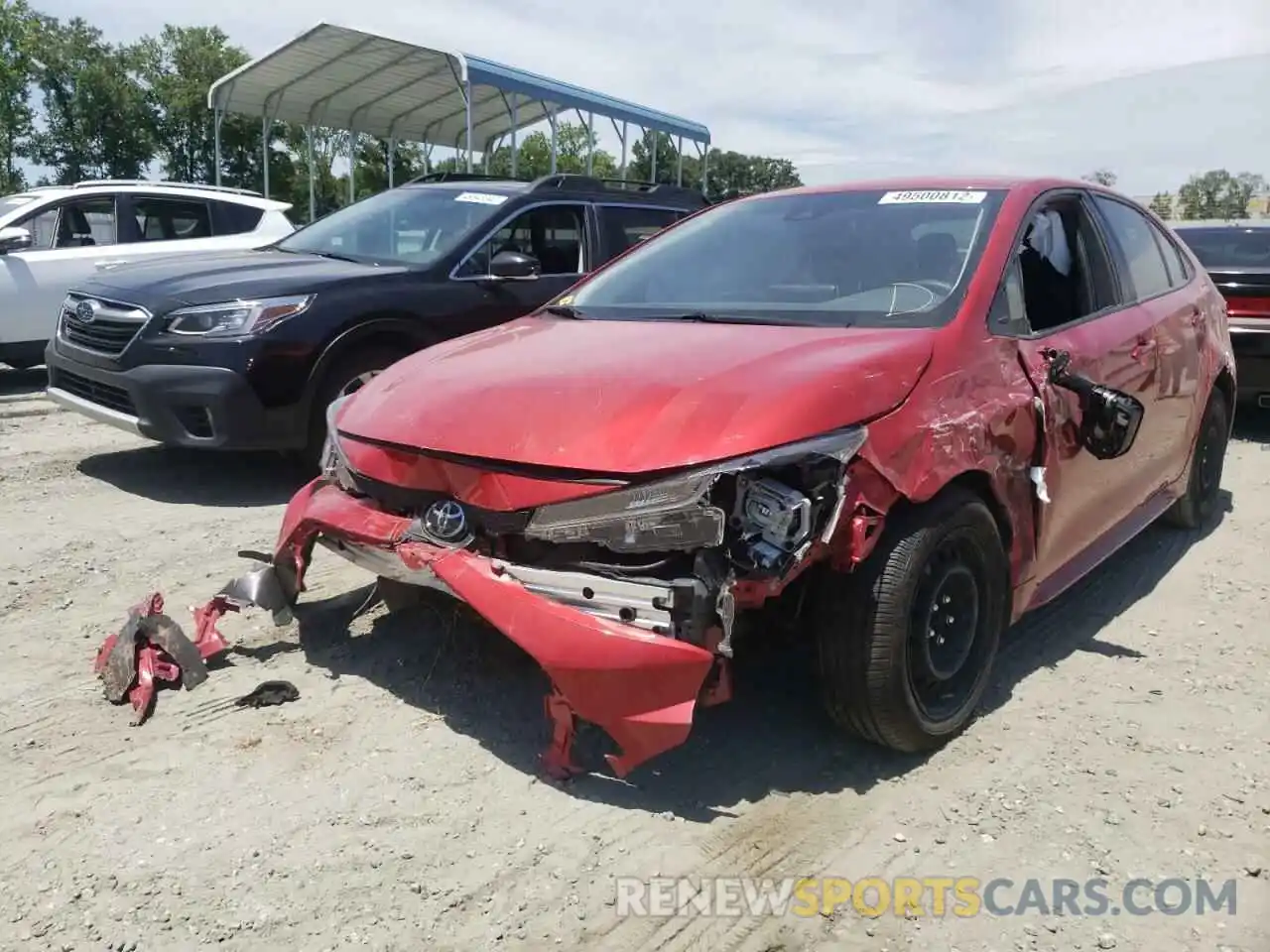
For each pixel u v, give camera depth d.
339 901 2.51
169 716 3.34
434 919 2.46
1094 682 3.70
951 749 3.23
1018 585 3.41
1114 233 4.50
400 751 3.16
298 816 2.84
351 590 4.36
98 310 5.96
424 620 4.03
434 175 7.85
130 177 54.12
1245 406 8.41
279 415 5.73
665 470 2.65
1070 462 3.60
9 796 2.90
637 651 2.58
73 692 3.50
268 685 3.48
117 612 4.17
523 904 2.51
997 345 3.36
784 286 3.81
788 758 3.16
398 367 3.74
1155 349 4.37
